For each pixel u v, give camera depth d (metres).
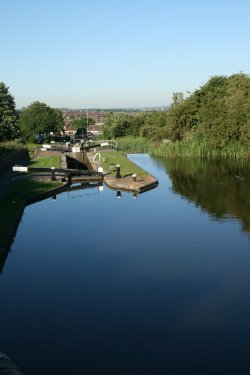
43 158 72.81
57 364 14.76
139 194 45.38
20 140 101.94
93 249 27.14
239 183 50.81
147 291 20.64
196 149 84.25
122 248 27.20
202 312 18.36
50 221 34.25
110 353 15.34
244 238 28.56
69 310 18.77
